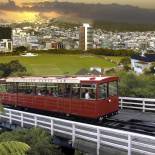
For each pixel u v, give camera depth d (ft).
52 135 64.44
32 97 91.71
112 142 54.65
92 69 195.21
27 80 93.40
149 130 66.03
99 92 73.05
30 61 330.34
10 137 58.59
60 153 59.62
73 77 80.84
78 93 76.38
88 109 74.23
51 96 84.33
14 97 99.30
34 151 55.36
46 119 71.20
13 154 30.35
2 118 84.94
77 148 58.75
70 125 68.59
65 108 80.02
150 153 46.65
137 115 80.79
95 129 57.72
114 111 77.20
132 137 49.73
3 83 103.71
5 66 237.66
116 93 77.41
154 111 83.82
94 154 55.62
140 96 106.42
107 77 75.20
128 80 118.83
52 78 84.89
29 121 75.31
